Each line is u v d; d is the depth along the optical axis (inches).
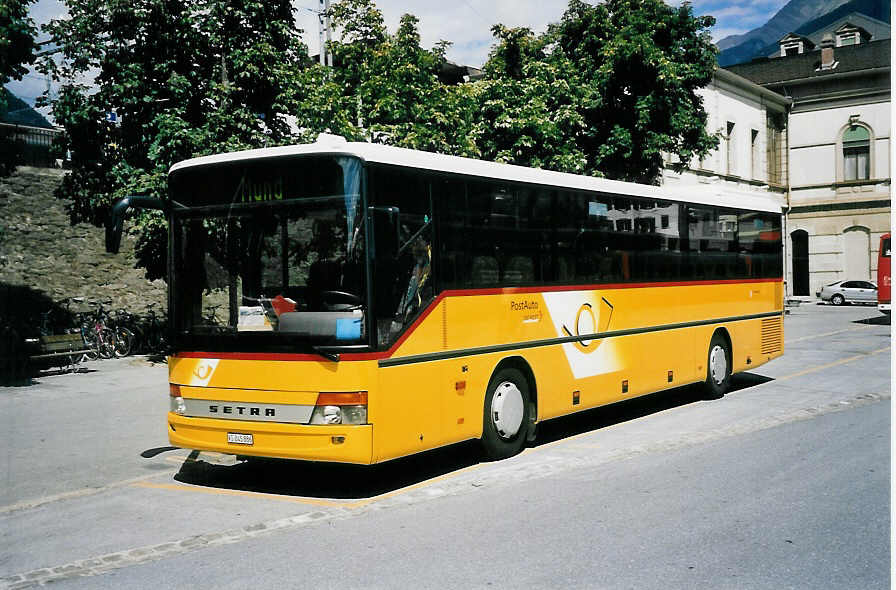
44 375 661.3
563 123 789.2
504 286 352.5
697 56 853.2
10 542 251.3
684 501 277.4
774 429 410.3
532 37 779.4
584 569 211.8
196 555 234.2
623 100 847.1
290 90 690.2
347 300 284.4
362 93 673.6
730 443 377.4
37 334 773.9
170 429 315.3
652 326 460.1
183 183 317.1
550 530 247.3
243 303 300.8
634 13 837.8
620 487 299.3
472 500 287.3
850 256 1755.7
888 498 276.8
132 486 325.7
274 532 255.6
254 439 293.9
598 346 414.3
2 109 667.4
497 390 349.4
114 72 679.7
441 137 671.8
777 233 600.1
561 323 388.2
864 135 1726.1
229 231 306.2
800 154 1798.7
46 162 829.2
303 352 286.7
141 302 894.4
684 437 394.9
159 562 229.0
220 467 358.0
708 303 515.5
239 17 693.3
